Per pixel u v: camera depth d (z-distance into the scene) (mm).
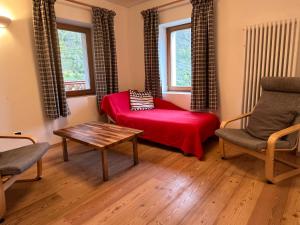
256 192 1771
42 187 1961
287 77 2156
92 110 3492
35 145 2045
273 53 2406
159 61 3506
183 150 2555
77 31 3336
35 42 2631
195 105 3066
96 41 3314
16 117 2623
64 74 3258
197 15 2838
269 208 1565
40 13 2625
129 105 3535
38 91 2795
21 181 2061
